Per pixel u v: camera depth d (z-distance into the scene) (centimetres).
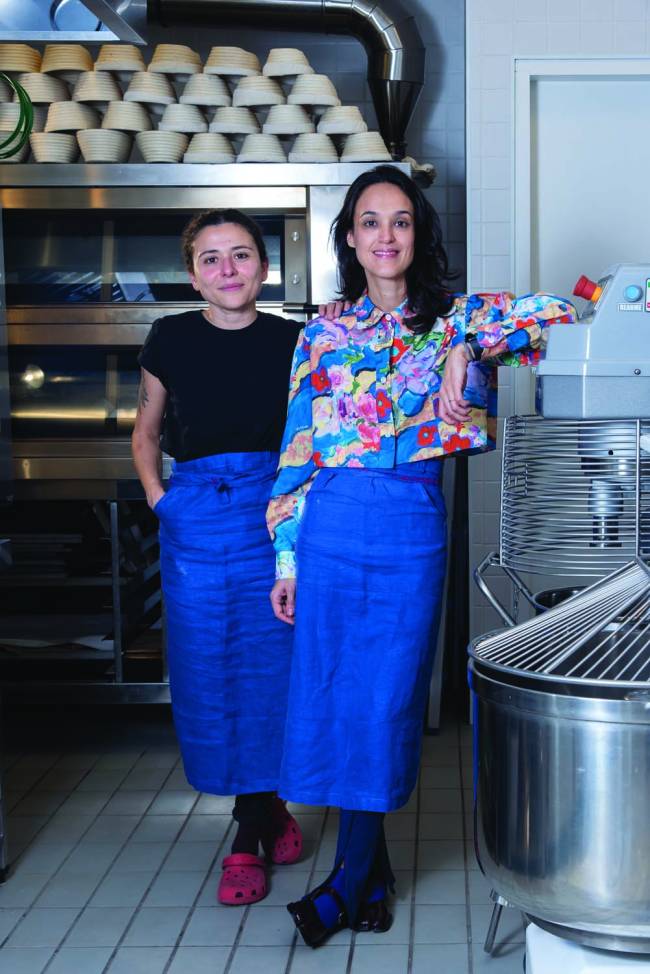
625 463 189
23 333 354
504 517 212
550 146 395
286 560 237
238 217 251
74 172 347
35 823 300
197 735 256
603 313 182
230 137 353
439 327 222
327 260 348
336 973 218
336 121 347
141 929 238
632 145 394
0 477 264
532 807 180
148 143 348
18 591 364
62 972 221
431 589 225
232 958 225
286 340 256
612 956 180
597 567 202
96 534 360
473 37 377
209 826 296
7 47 345
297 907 230
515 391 385
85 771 341
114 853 279
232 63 347
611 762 173
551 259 400
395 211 219
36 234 354
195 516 251
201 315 258
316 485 227
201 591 250
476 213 380
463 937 231
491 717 188
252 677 254
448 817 296
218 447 253
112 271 354
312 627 225
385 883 241
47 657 356
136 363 355
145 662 374
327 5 372
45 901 253
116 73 351
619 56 376
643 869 174
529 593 220
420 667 226
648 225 398
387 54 374
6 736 374
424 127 414
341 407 224
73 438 353
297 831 270
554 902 179
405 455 222
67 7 215
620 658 188
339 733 226
